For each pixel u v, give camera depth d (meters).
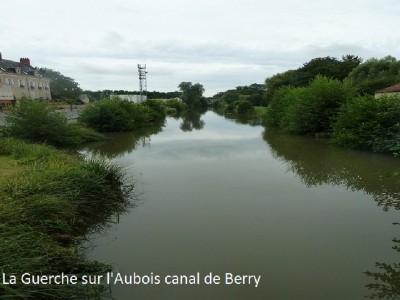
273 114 23.20
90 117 20.03
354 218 5.29
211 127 24.05
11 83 38.47
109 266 3.84
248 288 3.47
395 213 5.48
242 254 4.18
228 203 6.17
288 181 7.73
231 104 53.84
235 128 22.67
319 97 15.53
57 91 54.72
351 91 15.79
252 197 6.52
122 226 5.18
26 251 3.41
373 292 3.35
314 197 6.44
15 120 12.40
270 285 3.52
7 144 9.95
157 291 3.45
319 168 9.01
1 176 6.47
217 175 8.45
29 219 4.16
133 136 18.30
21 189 4.88
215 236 4.74
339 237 4.61
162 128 23.77
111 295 3.39
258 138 16.42
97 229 5.09
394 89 17.23
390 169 8.45
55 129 12.84
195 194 6.79
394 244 4.37
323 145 13.20
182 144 14.66
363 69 29.88
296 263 3.94
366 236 4.62
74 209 5.10
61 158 8.00
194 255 4.19
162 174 8.61
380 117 10.92
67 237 4.44
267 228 4.97
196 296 3.37
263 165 9.69
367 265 3.86
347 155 10.70
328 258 4.04
